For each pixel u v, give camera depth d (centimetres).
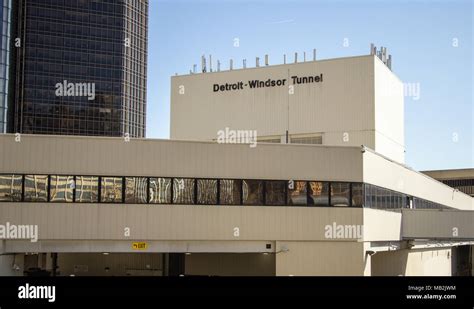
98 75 14375
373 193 4150
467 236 4566
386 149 6144
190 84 6512
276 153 3862
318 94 5991
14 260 3672
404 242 4825
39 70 14050
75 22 14250
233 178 3800
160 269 4822
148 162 3716
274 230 3816
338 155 3931
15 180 3594
